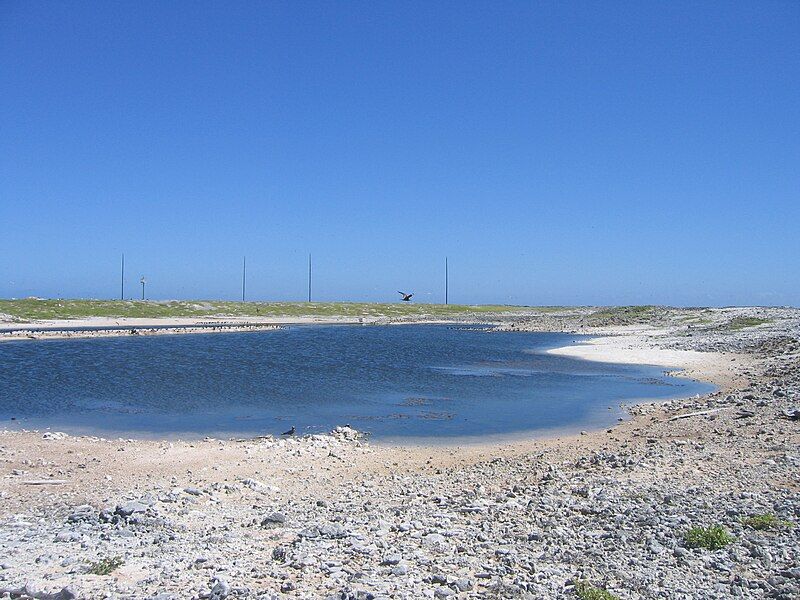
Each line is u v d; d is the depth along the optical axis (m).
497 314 146.75
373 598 8.73
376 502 14.34
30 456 18.88
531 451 20.33
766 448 17.56
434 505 13.88
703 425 22.00
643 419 25.38
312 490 15.88
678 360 46.75
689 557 10.05
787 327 62.03
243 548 11.11
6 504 14.21
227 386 35.44
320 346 63.75
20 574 9.66
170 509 13.72
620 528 11.64
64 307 105.88
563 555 10.47
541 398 31.89
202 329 87.94
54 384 35.44
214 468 17.92
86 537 11.59
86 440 21.52
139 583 9.35
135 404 29.66
